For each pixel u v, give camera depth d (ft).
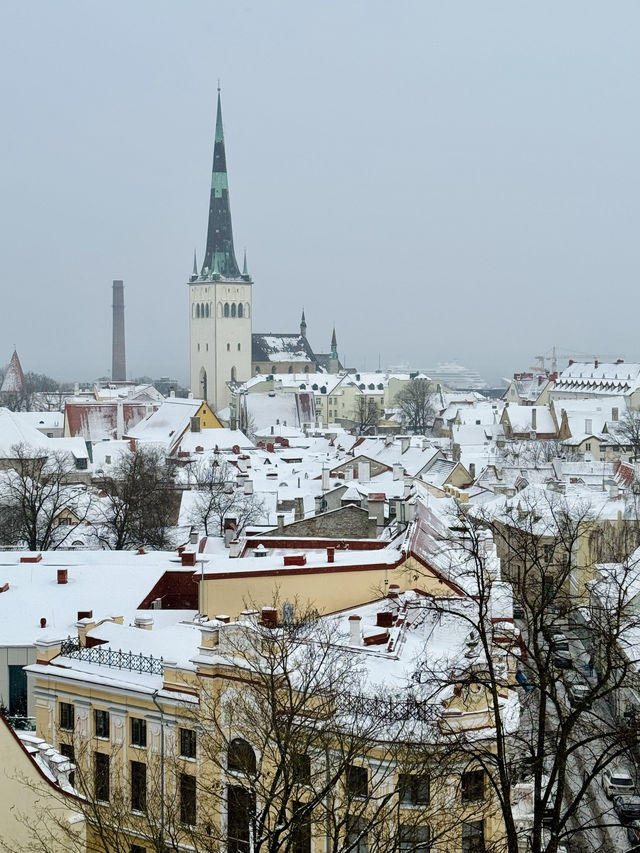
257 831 154.10
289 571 233.76
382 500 340.18
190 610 257.14
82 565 289.12
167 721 183.73
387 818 152.56
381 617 207.31
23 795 137.28
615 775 245.86
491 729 166.71
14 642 242.99
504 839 164.55
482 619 152.97
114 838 159.63
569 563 182.91
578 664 268.62
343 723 160.25
